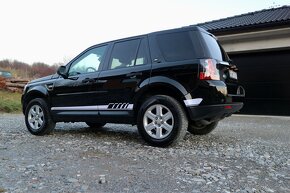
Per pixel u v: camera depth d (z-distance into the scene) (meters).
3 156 3.61
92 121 5.02
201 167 3.20
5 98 13.05
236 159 3.62
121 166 3.20
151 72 4.33
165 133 4.18
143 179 2.75
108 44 5.13
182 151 4.00
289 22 8.91
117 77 4.68
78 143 4.56
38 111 5.54
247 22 10.52
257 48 9.95
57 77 5.57
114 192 2.41
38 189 2.44
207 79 3.94
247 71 10.48
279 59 9.86
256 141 4.98
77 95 5.14
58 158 3.53
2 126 6.73
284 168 3.24
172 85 4.09
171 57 4.27
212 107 3.92
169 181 2.71
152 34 4.61
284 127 7.06
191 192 2.43
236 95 4.55
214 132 6.08
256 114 10.30
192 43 4.18
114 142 4.65
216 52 4.44
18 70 27.36
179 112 4.04
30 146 4.29
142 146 4.30
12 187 2.47
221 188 2.54
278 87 9.88
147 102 4.31
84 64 5.35
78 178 2.75
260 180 2.79
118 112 4.66
